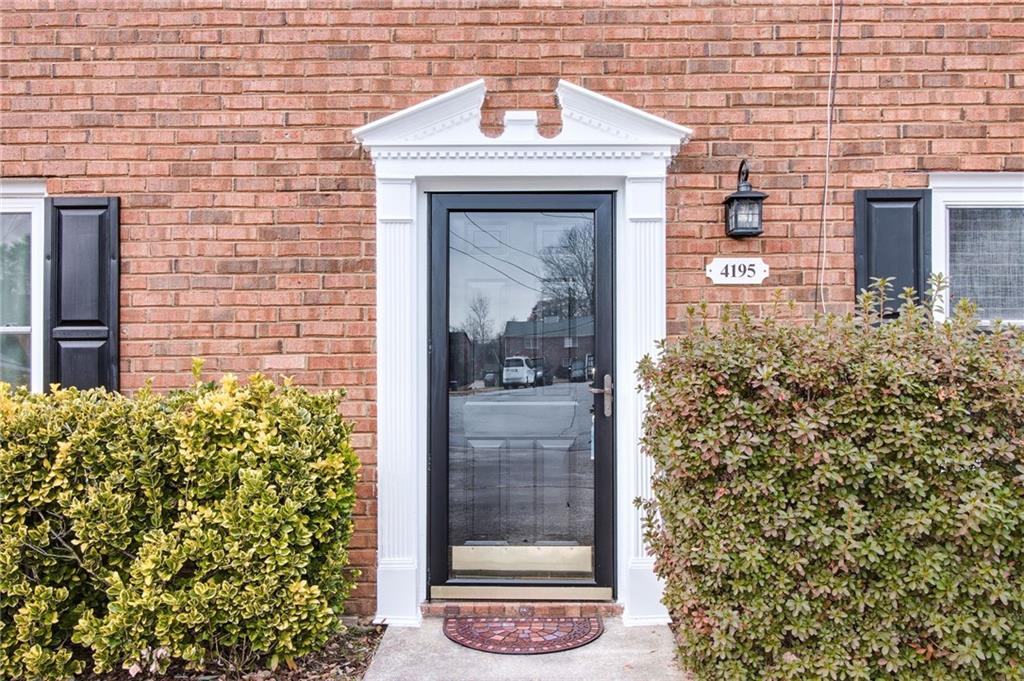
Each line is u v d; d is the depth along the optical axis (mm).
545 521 4070
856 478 2748
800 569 2760
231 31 4020
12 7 4047
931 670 2771
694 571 2922
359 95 4020
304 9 4020
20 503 3082
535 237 4113
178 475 3176
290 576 3148
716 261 3969
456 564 4051
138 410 3201
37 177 4043
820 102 3998
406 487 3902
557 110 3979
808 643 2836
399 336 3924
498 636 3656
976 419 2758
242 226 4020
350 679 3244
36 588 3090
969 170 3977
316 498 3238
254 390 3422
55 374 3986
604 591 4008
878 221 3975
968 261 4047
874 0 4004
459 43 4004
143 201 4031
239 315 4008
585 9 3998
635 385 3900
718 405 2846
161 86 4035
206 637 3086
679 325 3959
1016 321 4031
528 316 4109
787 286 3980
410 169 3941
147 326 4012
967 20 4004
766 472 2807
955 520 2686
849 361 2807
